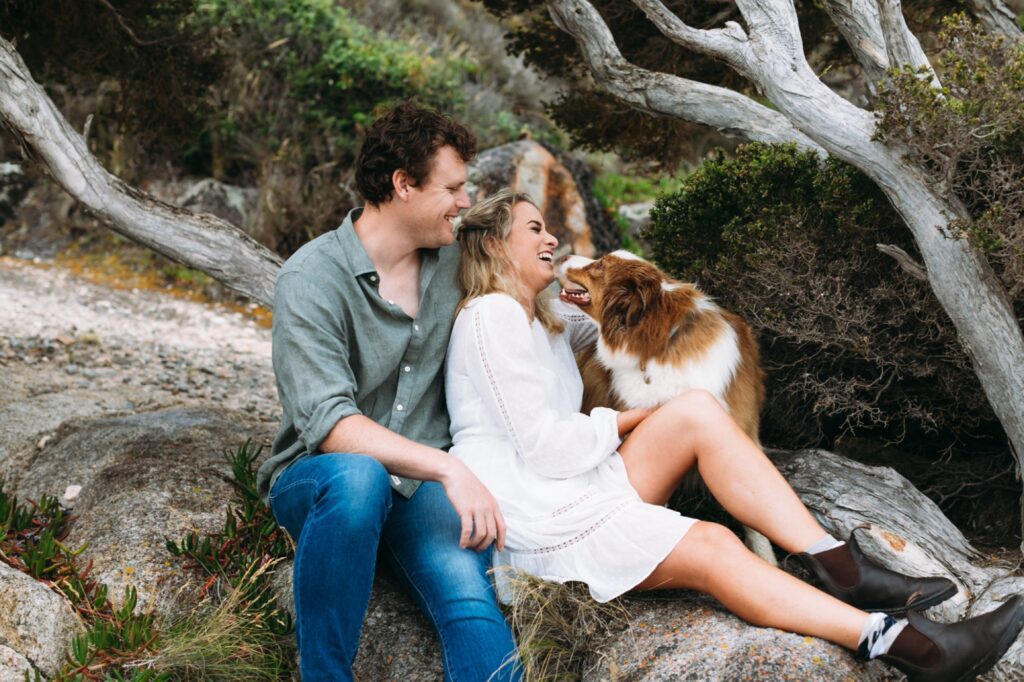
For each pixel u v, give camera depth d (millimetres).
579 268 3551
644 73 3809
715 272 3955
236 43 9273
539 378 2832
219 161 9172
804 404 4125
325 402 2662
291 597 3156
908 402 3760
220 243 4027
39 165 3863
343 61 9344
